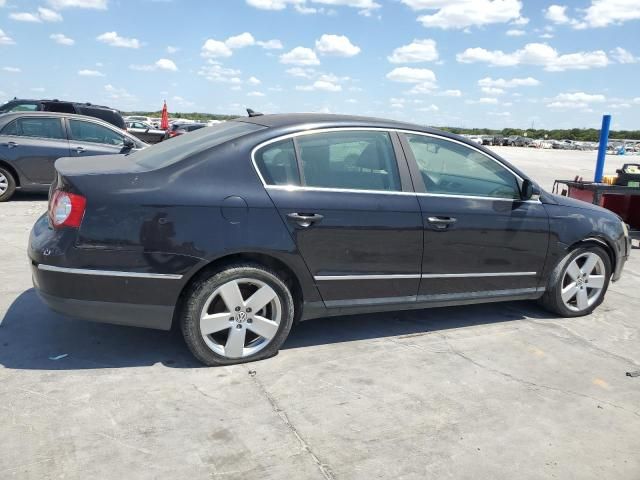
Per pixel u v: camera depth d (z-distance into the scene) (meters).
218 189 3.49
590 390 3.66
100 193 3.31
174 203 3.39
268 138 3.72
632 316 5.16
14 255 6.04
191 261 3.41
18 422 2.92
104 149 9.91
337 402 3.32
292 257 3.66
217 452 2.77
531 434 3.10
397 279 4.07
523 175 4.60
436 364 3.92
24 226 7.60
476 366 3.92
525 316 5.01
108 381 3.41
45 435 2.82
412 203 4.04
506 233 4.44
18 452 2.67
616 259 5.13
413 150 4.16
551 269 4.77
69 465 2.61
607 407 3.45
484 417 3.25
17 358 3.64
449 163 4.30
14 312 4.39
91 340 3.97
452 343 4.30
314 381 3.56
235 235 3.48
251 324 3.70
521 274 4.63
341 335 4.34
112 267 3.32
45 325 4.18
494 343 4.35
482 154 4.45
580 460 2.89
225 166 3.56
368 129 4.02
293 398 3.34
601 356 4.21
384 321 4.69
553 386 3.69
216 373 3.59
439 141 4.28
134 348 3.88
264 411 3.17
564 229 4.71
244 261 3.60
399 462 2.79
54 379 3.40
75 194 3.31
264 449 2.82
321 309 3.92
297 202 3.67
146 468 2.62
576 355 4.20
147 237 3.35
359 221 3.83
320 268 3.79
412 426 3.11
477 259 4.36
